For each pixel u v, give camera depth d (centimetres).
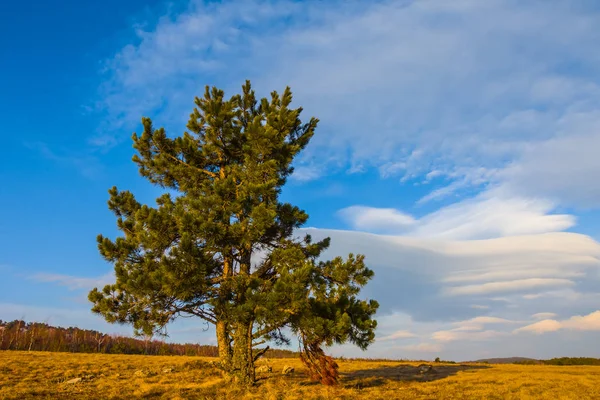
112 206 2062
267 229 1955
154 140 2072
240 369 1792
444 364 3469
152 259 1680
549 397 1711
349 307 1791
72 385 1877
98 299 1714
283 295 1541
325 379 1822
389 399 1630
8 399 1523
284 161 2048
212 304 1623
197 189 1922
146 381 2012
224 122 2052
